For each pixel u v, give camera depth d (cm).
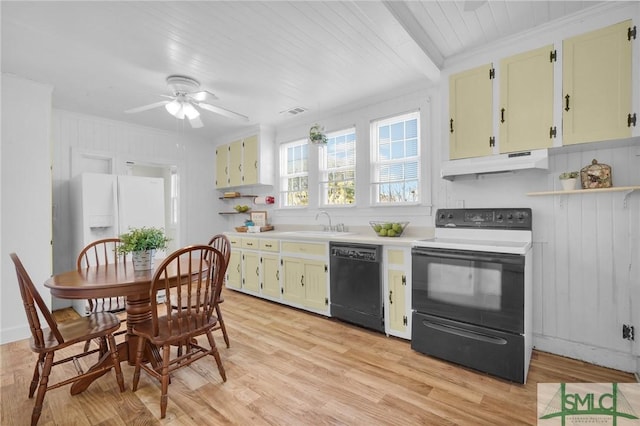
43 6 183
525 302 193
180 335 175
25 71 269
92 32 212
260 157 444
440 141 279
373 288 272
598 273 216
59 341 163
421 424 157
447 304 219
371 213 348
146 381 199
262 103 355
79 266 235
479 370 205
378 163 347
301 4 187
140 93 318
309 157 413
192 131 475
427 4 190
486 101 235
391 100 330
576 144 202
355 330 283
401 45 220
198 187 514
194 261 264
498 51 230
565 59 204
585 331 221
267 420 161
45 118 290
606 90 190
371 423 158
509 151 225
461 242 233
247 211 505
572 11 197
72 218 366
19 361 229
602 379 196
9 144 271
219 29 211
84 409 170
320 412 167
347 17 200
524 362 189
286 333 276
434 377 200
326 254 310
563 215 229
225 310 344
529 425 155
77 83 294
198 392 186
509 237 239
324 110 379
